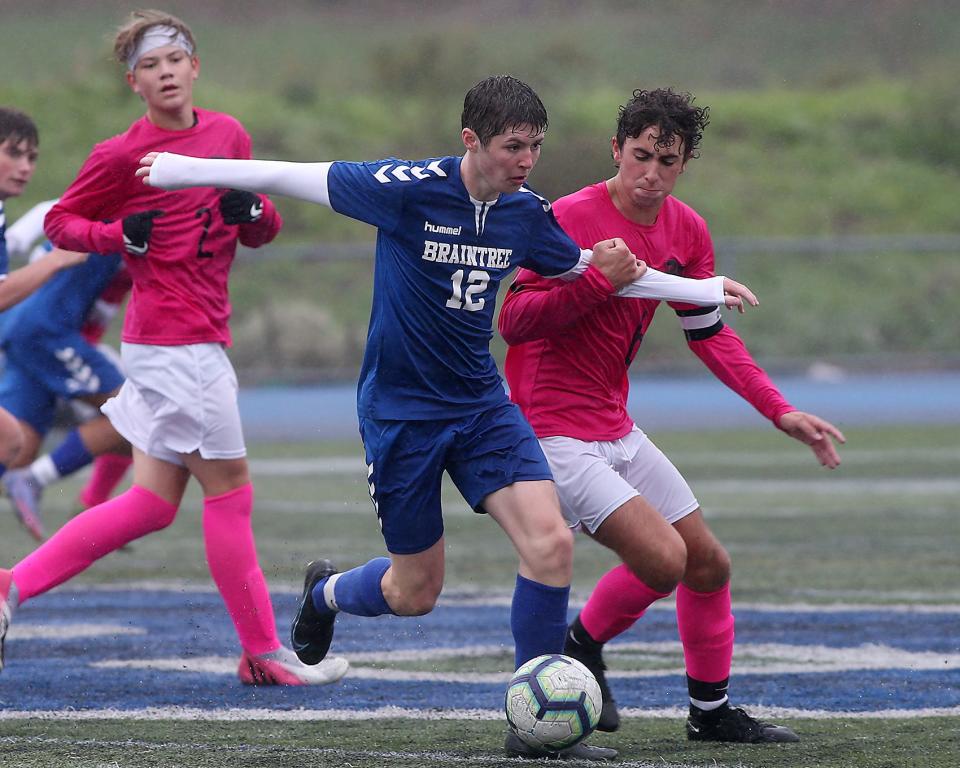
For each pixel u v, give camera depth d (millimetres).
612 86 120938
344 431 55000
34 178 85188
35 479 27219
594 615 15820
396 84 113062
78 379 27109
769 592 25609
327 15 142750
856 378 69750
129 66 17984
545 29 137750
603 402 15719
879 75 128125
